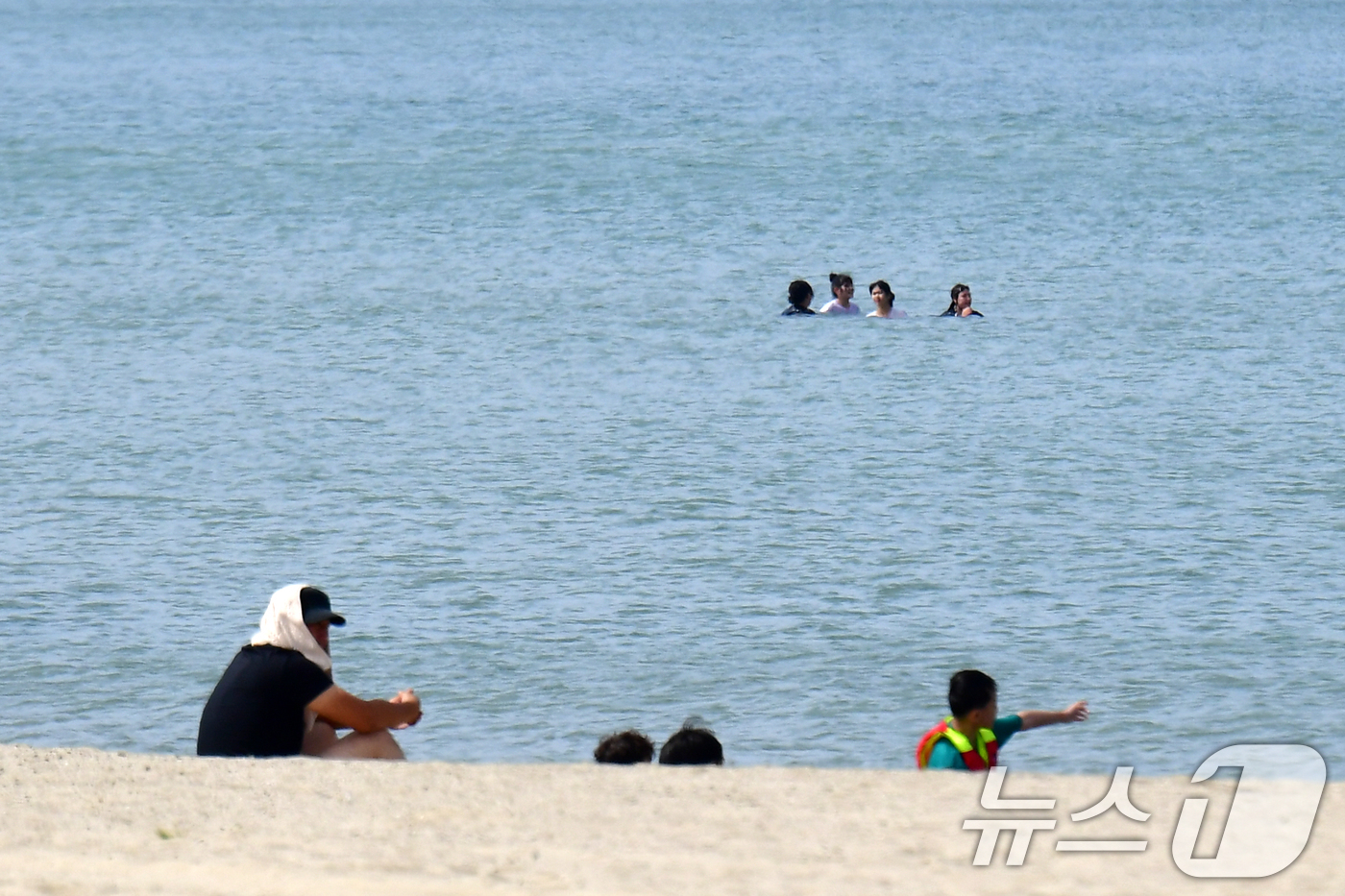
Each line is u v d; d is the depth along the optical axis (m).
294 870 24.38
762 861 24.69
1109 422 90.56
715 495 76.19
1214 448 84.69
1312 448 84.56
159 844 25.70
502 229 167.62
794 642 57.28
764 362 107.50
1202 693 52.47
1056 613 60.25
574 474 79.88
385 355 109.31
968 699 35.28
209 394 98.06
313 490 77.25
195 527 71.31
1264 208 177.75
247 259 148.62
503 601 61.59
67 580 64.12
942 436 87.56
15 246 156.38
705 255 151.75
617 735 35.41
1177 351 109.75
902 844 25.55
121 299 129.38
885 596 62.16
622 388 99.81
